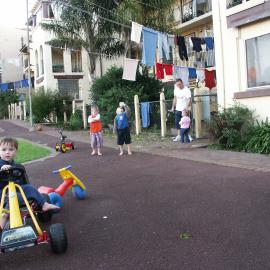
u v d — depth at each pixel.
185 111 13.44
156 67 15.34
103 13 22.03
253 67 12.59
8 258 4.73
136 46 22.78
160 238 5.02
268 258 4.23
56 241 4.64
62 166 10.80
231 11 12.78
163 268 4.17
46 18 33.75
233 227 5.20
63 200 7.21
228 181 7.59
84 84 35.25
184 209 6.10
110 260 4.49
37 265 4.49
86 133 20.05
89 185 8.29
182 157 10.59
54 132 21.41
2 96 46.47
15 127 26.88
